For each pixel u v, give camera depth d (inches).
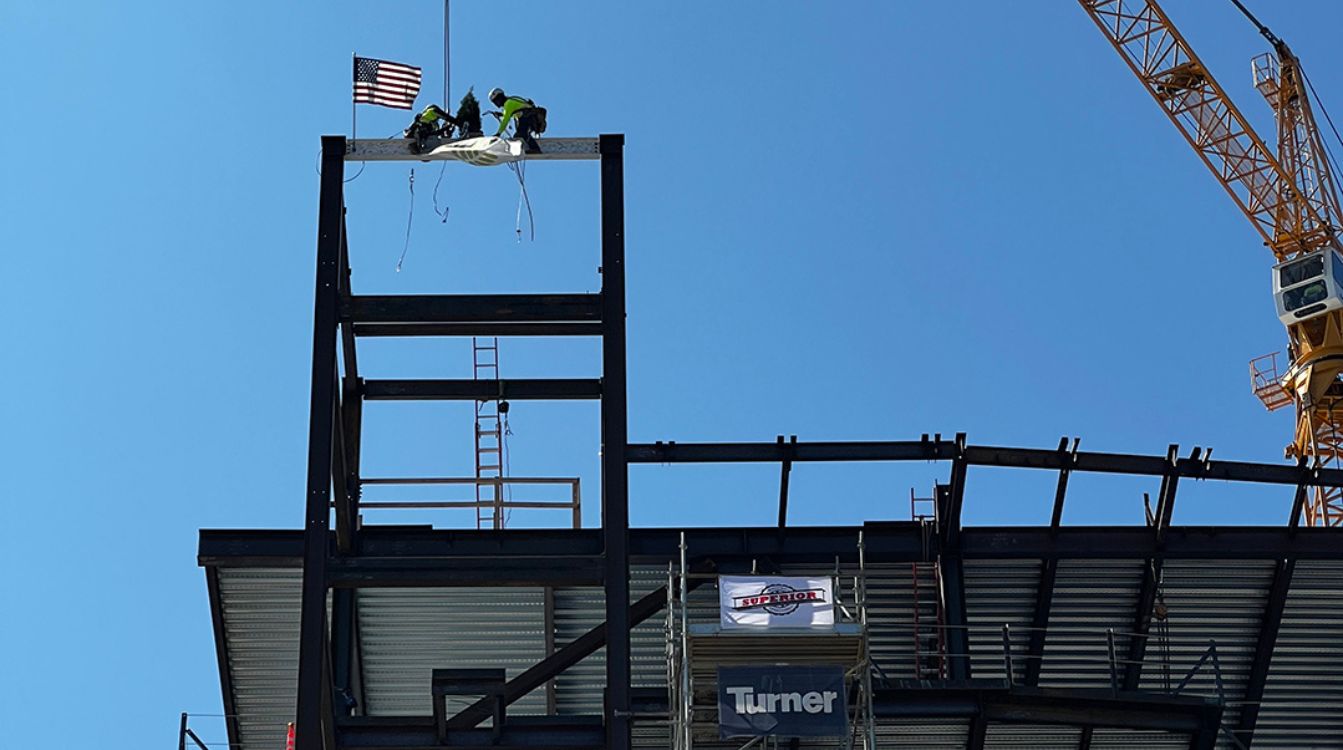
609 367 1795.0
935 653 2025.1
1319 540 2039.9
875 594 2038.6
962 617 2016.5
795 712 1701.5
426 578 1720.0
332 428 1747.0
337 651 1983.3
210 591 1995.6
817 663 1777.8
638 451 1988.2
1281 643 2090.3
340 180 1824.6
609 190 1836.9
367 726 1807.3
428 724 1806.1
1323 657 2096.5
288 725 1968.5
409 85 1882.4
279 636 2030.0
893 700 1924.2
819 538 2020.2
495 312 1814.7
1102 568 2052.2
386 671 2052.2
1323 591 2068.2
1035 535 2028.8
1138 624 2069.4
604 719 1763.0
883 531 2026.3
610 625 1710.1
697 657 1779.0
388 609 2017.7
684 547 1845.5
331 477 1753.2
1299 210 4072.3
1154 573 2041.1
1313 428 3993.6
